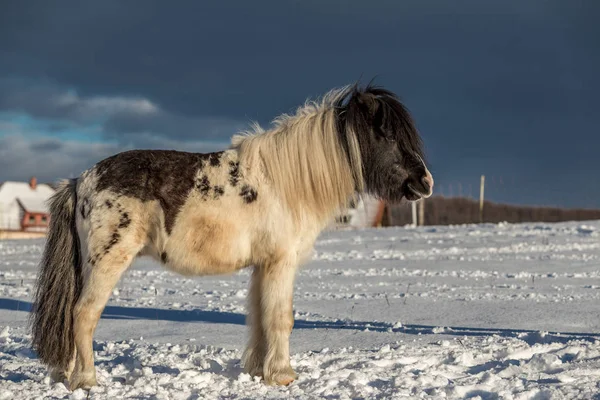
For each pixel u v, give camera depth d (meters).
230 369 6.30
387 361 6.34
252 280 6.25
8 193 49.66
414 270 14.32
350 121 6.22
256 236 5.96
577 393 5.06
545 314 8.80
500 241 18.69
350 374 5.77
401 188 6.28
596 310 9.03
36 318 5.91
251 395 5.36
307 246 6.21
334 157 6.19
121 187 5.77
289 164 6.04
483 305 9.65
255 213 5.93
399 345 7.06
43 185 51.66
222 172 5.95
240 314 9.52
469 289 11.56
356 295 10.99
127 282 13.28
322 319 8.96
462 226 23.25
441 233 21.12
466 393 5.25
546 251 16.84
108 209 5.73
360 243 19.47
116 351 7.21
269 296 5.94
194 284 13.02
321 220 6.23
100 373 6.11
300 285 12.53
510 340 7.09
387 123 6.18
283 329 5.92
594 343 6.85
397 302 10.23
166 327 8.52
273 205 5.95
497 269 14.25
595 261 15.09
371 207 26.94
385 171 6.25
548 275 13.27
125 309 10.02
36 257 18.17
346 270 14.55
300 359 6.50
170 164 5.92
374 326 8.36
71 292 5.86
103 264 5.71
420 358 6.41
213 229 5.83
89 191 5.82
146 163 5.88
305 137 6.16
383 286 12.23
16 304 10.45
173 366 6.36
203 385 5.60
